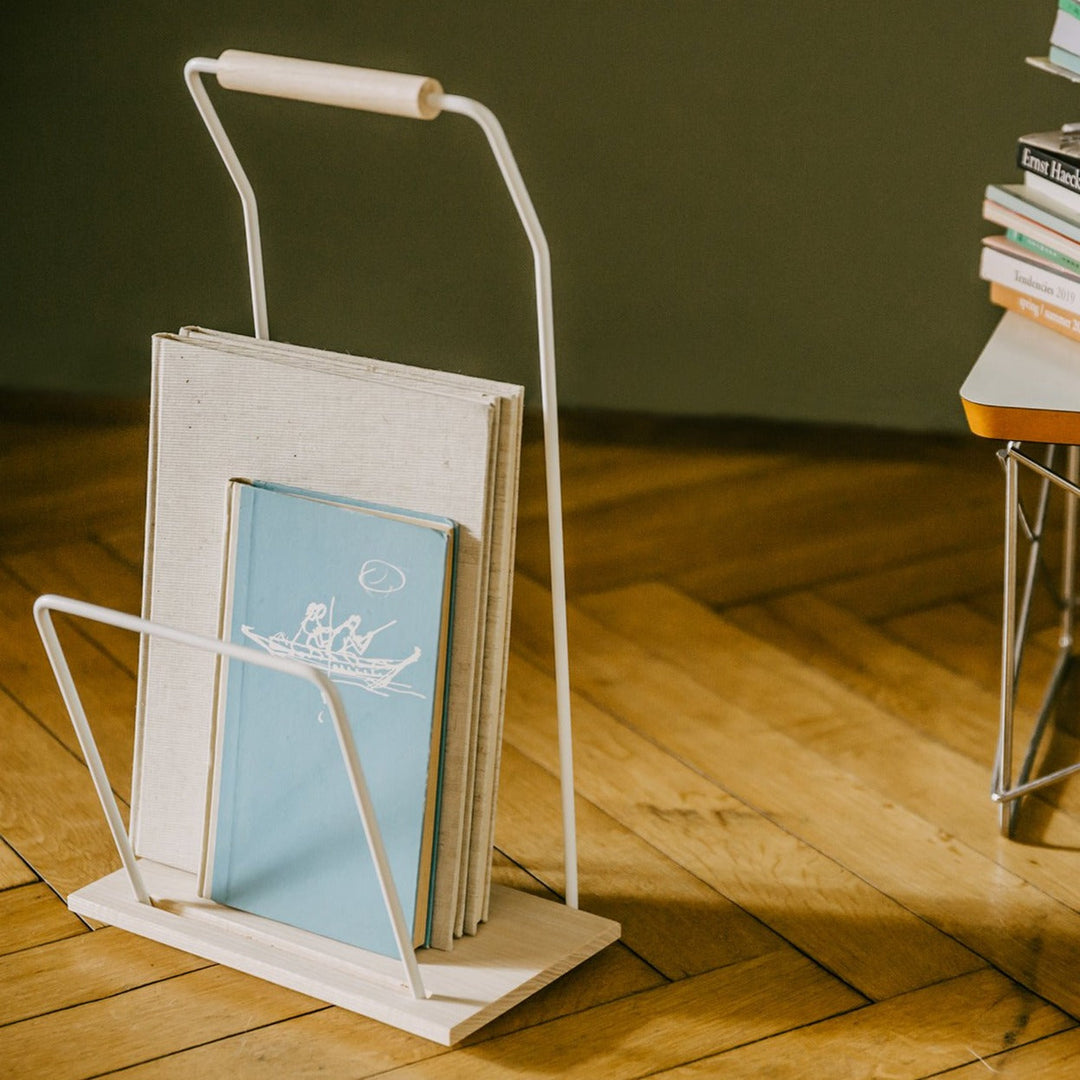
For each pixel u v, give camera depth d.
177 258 2.41
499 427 1.05
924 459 2.33
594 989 1.14
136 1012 1.10
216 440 1.14
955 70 2.22
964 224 2.29
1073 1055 1.07
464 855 1.13
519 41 2.28
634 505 2.16
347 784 1.11
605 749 1.53
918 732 1.57
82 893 1.19
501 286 2.40
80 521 2.04
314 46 2.31
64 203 2.39
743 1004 1.13
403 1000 1.07
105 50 2.32
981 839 1.37
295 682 1.12
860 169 2.30
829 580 1.94
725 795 1.44
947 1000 1.14
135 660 1.68
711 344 2.41
